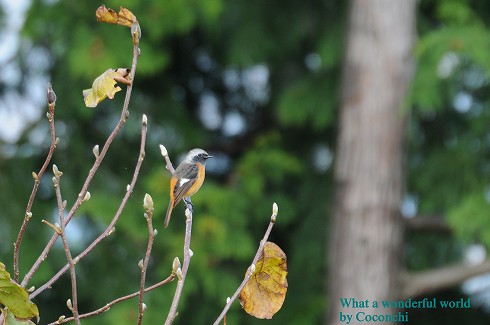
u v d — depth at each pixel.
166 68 16.11
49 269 13.91
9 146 14.97
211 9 13.35
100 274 14.41
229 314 14.22
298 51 16.55
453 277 13.71
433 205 14.44
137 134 15.18
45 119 14.80
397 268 13.57
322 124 14.85
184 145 15.35
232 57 15.27
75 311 3.71
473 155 14.32
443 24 15.07
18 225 14.13
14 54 15.18
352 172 13.53
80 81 14.36
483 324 15.81
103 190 14.57
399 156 13.59
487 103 14.05
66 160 14.69
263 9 15.41
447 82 13.99
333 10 15.45
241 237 13.95
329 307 13.66
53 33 13.69
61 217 3.70
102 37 13.22
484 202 13.01
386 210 13.46
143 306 3.62
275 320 14.58
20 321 3.94
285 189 16.17
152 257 14.61
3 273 3.79
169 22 13.41
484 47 12.45
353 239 13.45
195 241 13.77
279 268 4.09
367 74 13.58
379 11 13.61
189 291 13.75
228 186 15.05
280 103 14.95
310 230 15.38
